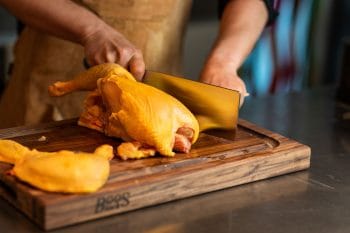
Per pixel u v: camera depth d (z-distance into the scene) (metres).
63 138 1.37
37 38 1.77
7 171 1.19
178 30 1.80
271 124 1.71
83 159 1.14
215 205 1.23
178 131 1.31
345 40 1.91
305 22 2.60
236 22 1.71
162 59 1.77
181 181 1.22
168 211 1.19
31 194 1.12
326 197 1.28
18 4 1.56
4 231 1.10
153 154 1.28
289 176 1.36
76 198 1.11
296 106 1.87
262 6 1.76
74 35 1.52
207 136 1.40
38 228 1.12
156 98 1.29
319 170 1.40
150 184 1.18
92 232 1.12
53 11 1.53
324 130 1.68
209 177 1.25
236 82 1.55
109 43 1.46
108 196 1.14
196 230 1.15
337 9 2.69
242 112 1.79
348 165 1.44
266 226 1.17
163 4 1.71
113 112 1.32
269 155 1.33
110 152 1.26
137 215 1.17
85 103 1.44
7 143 1.24
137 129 1.27
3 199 1.20
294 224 1.18
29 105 1.78
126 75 1.35
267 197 1.27
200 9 2.58
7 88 1.90
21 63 1.84
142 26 1.71
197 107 1.42
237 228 1.16
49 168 1.12
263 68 2.56
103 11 1.68
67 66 1.76
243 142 1.39
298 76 2.66
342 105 1.89
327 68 2.75
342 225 1.18
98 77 1.37
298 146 1.38
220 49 1.63
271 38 2.53
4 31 2.34
